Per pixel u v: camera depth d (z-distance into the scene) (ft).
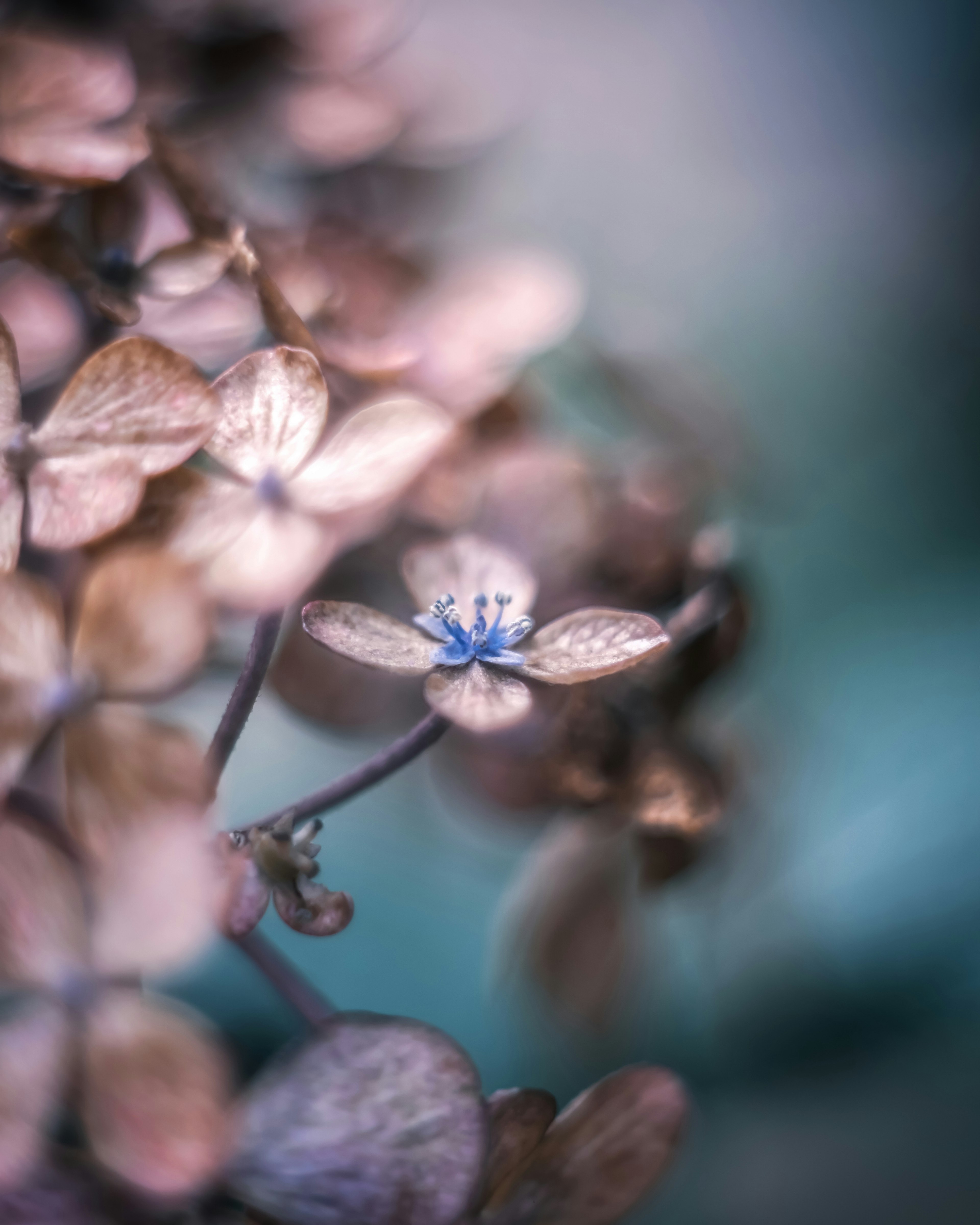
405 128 0.98
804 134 1.73
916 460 1.52
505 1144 0.71
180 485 0.73
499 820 1.00
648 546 0.88
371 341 0.84
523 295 0.89
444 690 0.71
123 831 0.67
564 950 0.92
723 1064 1.16
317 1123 0.68
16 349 0.78
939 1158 1.08
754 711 1.12
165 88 0.91
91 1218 0.68
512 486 0.86
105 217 0.80
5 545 0.71
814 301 1.62
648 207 1.62
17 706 0.68
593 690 0.86
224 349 0.83
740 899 1.15
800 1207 1.06
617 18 1.68
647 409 0.95
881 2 1.75
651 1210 1.05
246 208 0.89
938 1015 1.19
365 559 0.86
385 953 1.12
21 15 0.89
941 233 1.68
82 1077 0.67
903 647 1.39
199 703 0.95
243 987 1.02
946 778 1.27
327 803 0.73
